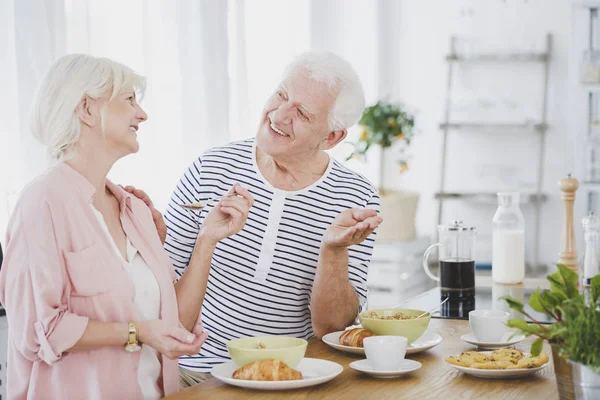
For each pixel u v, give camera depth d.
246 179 2.17
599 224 2.76
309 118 2.06
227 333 2.16
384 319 1.90
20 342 1.60
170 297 1.80
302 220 2.15
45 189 1.62
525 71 5.46
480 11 5.52
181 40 3.03
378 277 4.53
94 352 1.65
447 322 2.15
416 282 4.75
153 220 1.91
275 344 1.68
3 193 2.29
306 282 2.17
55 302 1.59
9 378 1.69
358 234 1.88
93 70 1.66
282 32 3.97
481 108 5.48
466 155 5.59
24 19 2.29
